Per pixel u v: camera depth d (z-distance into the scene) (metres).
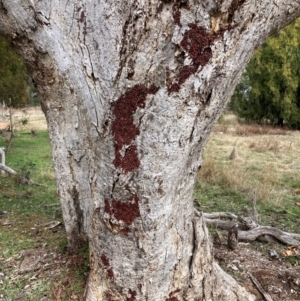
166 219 2.25
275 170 8.20
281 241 4.07
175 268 2.44
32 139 11.88
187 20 1.78
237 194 6.18
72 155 3.17
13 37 2.42
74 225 3.43
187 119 1.99
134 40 1.86
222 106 2.14
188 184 2.37
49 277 3.15
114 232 2.25
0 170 7.11
